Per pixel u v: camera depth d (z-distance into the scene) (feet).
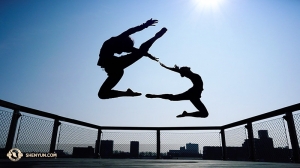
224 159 19.80
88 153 19.93
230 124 19.74
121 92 7.43
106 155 21.26
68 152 17.66
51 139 16.11
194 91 8.91
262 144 15.21
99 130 22.11
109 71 7.12
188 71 9.41
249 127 16.99
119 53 7.43
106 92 7.23
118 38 7.07
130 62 7.10
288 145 12.98
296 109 12.75
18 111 13.69
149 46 7.50
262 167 7.79
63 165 7.95
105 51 7.00
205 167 7.66
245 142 17.29
